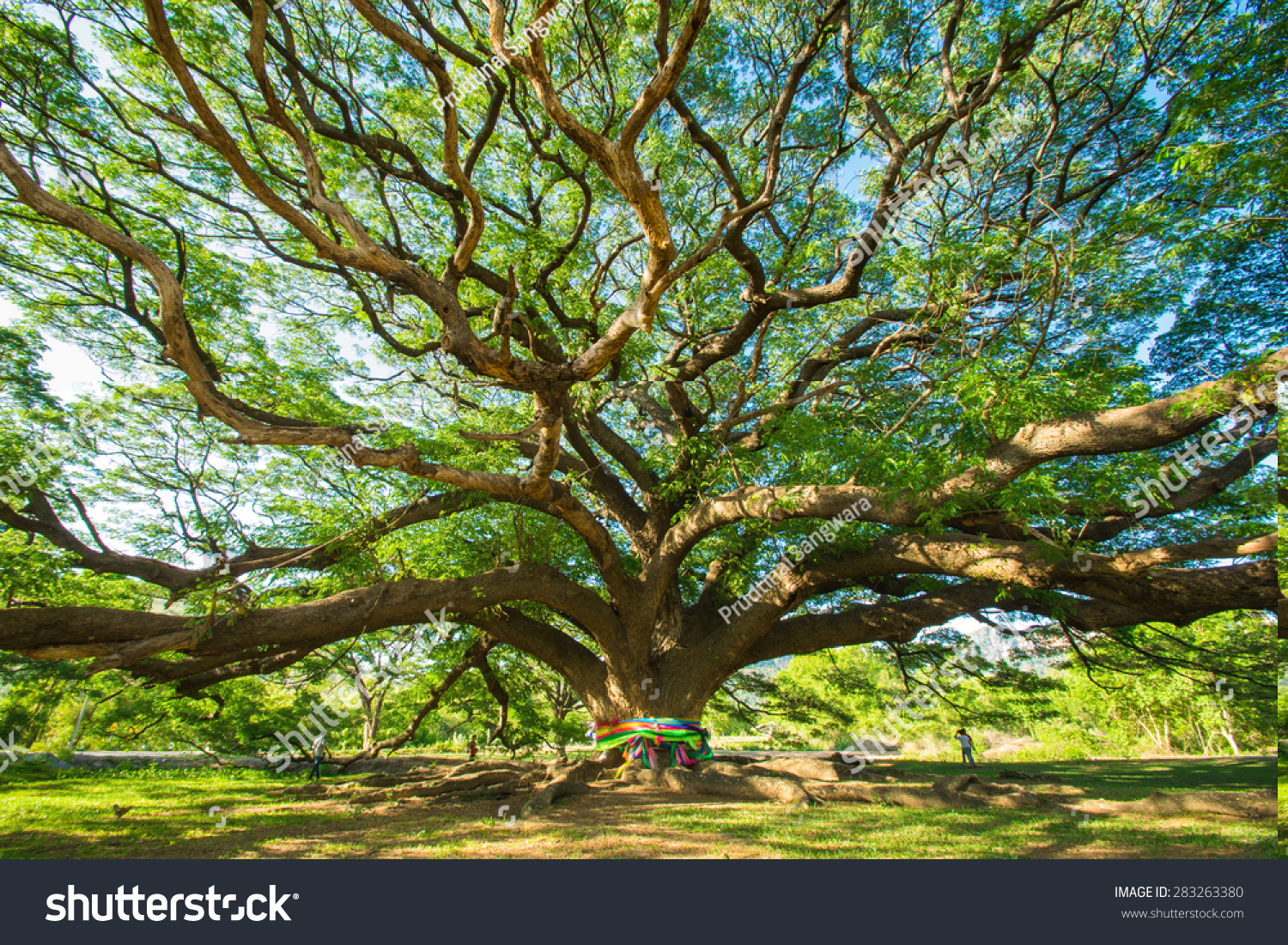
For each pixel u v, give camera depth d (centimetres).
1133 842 734
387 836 844
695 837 789
